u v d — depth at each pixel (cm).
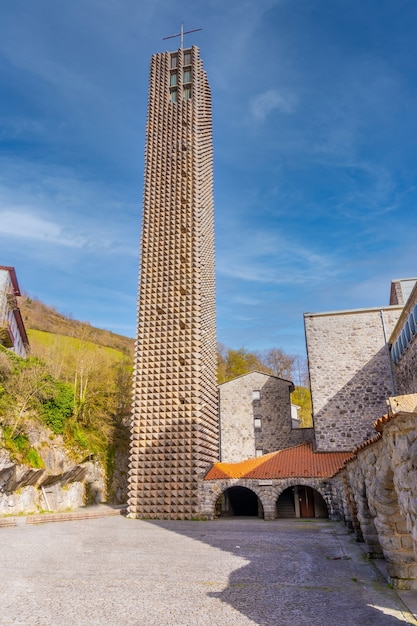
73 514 2816
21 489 2948
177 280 3400
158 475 2983
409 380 2717
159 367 3212
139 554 1538
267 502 2873
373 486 1055
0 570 1240
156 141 3856
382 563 1298
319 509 3216
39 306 8219
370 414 3266
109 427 4269
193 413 3055
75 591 1023
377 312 3478
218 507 3250
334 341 3481
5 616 823
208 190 3969
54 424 3434
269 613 857
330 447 3262
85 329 6128
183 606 908
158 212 3625
